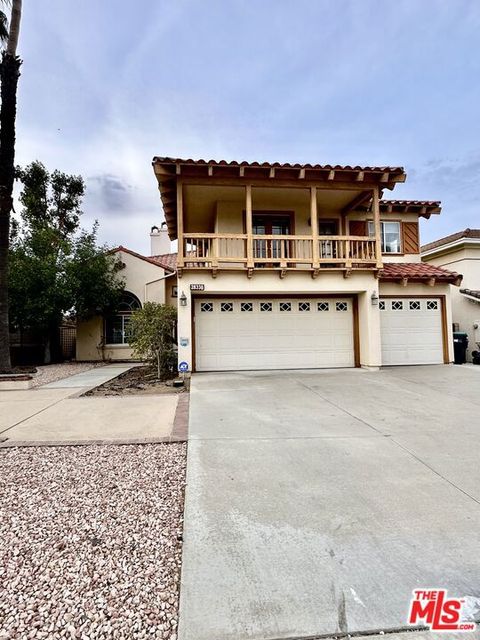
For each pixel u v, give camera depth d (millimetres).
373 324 10711
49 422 5684
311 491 3230
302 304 11344
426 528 2648
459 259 14484
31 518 2879
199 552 2391
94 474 3689
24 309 14469
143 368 13570
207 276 10203
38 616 1902
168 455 4180
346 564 2266
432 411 5996
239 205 11734
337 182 10359
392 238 13344
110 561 2352
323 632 1791
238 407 6375
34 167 19828
